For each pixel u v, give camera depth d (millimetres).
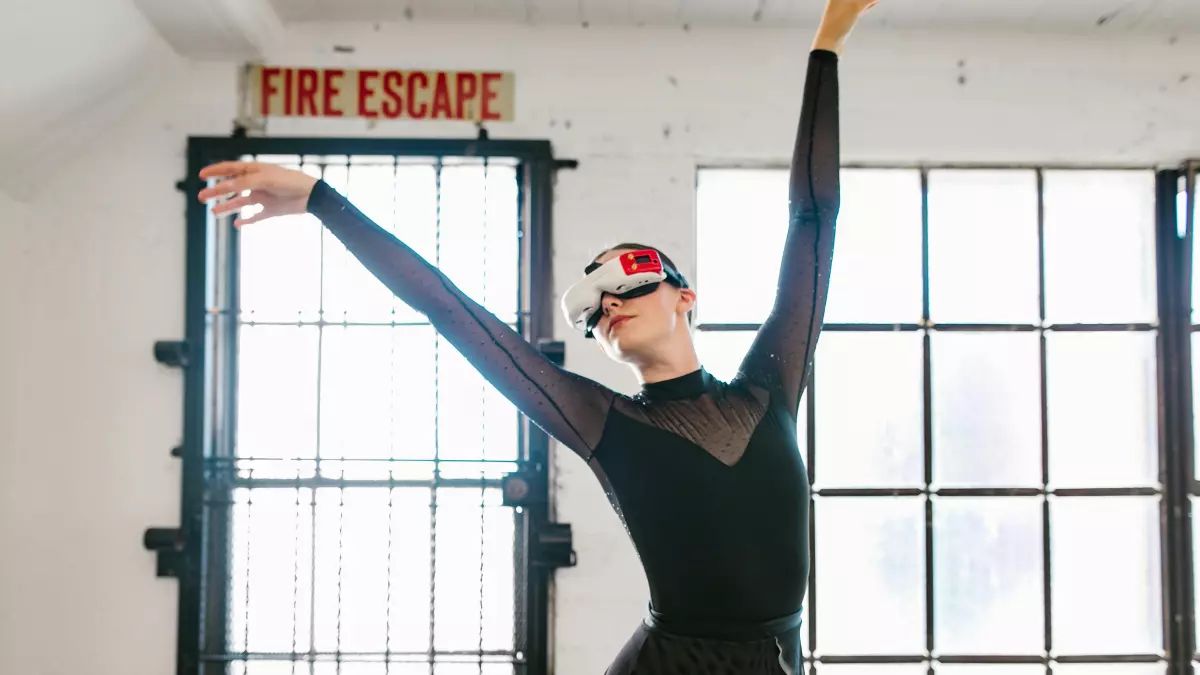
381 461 1892
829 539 1961
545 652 1814
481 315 921
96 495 1822
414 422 1911
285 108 1858
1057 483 1983
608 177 1875
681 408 913
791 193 1018
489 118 1877
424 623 1904
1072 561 1984
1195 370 1920
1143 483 1985
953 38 1909
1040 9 1811
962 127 1902
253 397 1916
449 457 1894
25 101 1567
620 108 1882
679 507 864
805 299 974
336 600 1899
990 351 1984
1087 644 1972
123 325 1834
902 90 1904
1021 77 1908
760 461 883
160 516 1824
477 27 1881
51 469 1824
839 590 1957
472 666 1891
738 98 1887
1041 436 1973
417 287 909
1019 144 1903
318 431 1906
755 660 850
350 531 1897
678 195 1876
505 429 1909
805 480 927
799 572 891
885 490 1950
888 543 1961
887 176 1977
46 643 1807
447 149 1849
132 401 1833
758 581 856
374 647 1900
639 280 918
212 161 1829
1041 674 1946
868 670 1939
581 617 1828
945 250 1985
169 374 1832
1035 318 1983
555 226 1865
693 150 1879
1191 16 1833
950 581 1968
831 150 1002
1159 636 1961
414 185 1930
